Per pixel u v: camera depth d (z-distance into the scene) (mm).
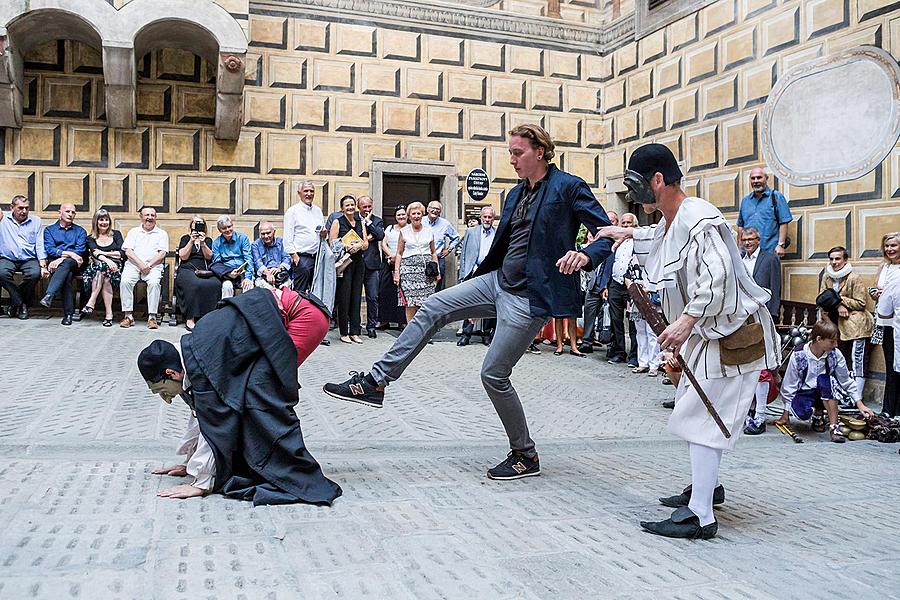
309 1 11289
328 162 11422
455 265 12000
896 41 7676
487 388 4195
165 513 3373
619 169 12344
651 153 3420
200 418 3643
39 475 3875
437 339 10547
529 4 13195
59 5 9578
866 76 7969
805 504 4031
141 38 10203
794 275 8742
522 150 4145
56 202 10461
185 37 10484
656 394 7312
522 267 4129
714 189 10164
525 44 12383
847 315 7371
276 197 11211
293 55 11242
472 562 2959
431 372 7820
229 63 10117
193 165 10914
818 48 8570
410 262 10000
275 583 2666
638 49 11805
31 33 10008
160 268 9914
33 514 3266
